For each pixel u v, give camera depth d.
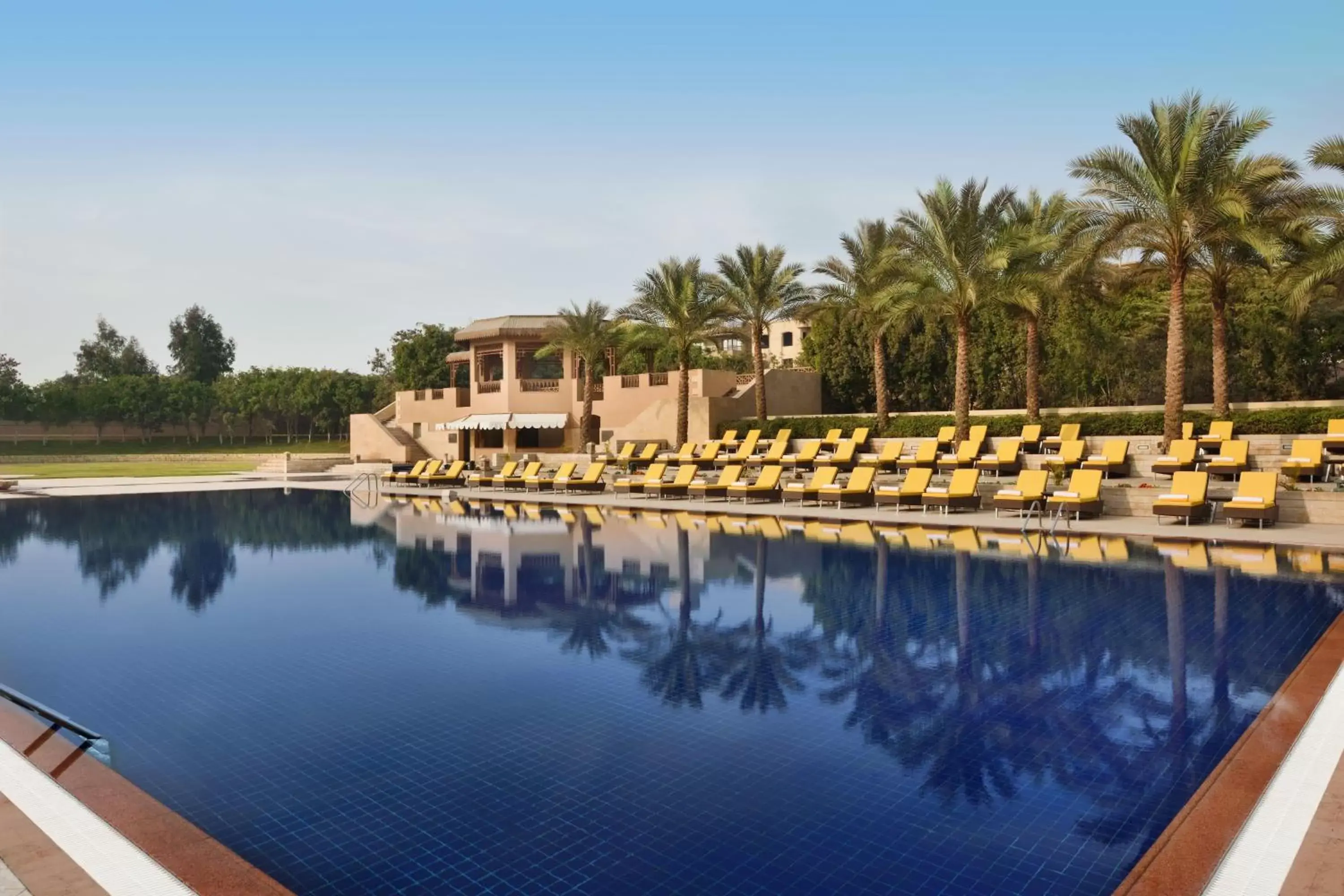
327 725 6.44
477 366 45.94
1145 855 4.25
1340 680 7.04
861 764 5.56
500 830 4.69
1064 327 34.62
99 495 30.09
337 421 78.75
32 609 10.87
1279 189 21.62
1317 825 4.44
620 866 4.27
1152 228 22.20
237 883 4.11
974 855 4.34
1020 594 11.10
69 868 4.25
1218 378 24.88
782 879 4.12
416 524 20.52
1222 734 5.94
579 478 30.28
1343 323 30.20
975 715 6.46
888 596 11.12
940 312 29.03
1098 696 6.87
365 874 4.23
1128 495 19.45
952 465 25.58
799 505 23.42
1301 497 17.39
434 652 8.59
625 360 49.19
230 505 25.94
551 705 6.84
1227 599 10.48
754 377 39.38
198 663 8.27
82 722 6.59
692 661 8.14
